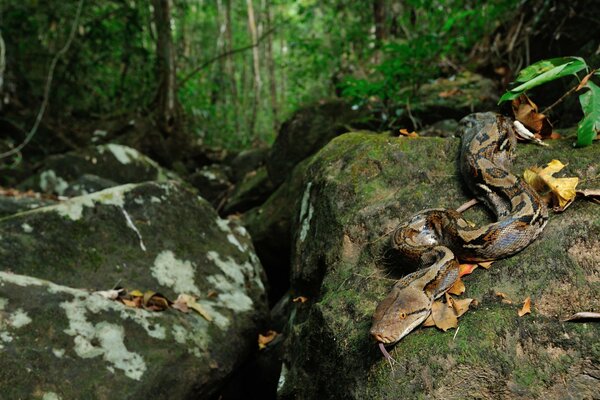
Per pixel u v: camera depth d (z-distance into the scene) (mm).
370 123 2025
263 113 5625
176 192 1349
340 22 3469
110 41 3459
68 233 1146
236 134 4660
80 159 2424
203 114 3977
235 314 1176
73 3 3295
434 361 671
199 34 5742
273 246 1809
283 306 1376
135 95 3672
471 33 2123
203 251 1278
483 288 745
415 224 860
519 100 960
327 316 802
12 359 859
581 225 756
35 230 1120
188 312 1104
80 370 901
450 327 695
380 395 672
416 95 1791
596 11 1464
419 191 927
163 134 3504
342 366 746
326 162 1041
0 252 1063
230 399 1209
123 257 1167
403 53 1769
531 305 709
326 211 968
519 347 678
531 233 760
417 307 695
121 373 930
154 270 1175
